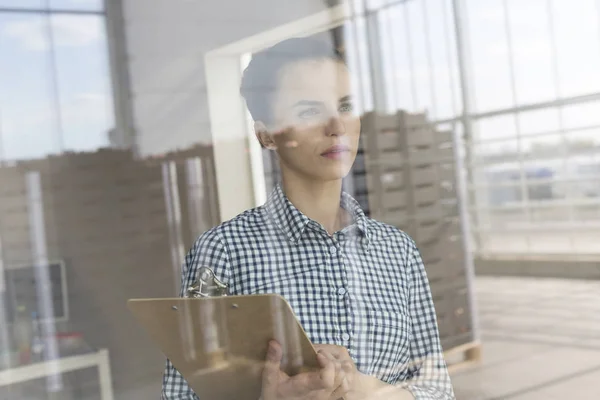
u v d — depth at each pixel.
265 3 2.90
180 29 3.27
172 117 3.51
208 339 0.87
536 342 2.51
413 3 2.76
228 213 3.33
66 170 3.63
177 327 0.87
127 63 3.46
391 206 2.79
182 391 0.99
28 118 3.63
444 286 2.68
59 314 3.51
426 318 1.15
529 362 2.50
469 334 2.58
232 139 3.20
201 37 3.16
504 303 2.63
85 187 3.60
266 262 1.06
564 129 2.66
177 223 3.57
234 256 1.06
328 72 1.16
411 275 1.15
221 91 3.32
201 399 0.95
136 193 3.57
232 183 3.17
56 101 3.66
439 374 1.12
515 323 2.58
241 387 0.92
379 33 2.81
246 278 1.05
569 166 2.61
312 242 1.08
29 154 3.63
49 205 3.60
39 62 3.61
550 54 2.64
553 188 2.64
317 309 1.05
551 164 2.62
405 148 2.79
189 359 0.91
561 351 2.48
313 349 0.90
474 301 2.67
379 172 2.81
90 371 3.43
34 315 3.47
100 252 3.63
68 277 3.57
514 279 2.63
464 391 2.44
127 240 3.62
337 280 1.07
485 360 2.51
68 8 3.60
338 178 1.14
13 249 3.55
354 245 1.10
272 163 1.17
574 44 2.61
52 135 3.66
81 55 3.62
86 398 3.41
